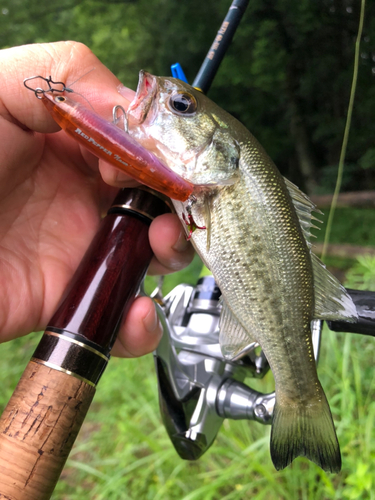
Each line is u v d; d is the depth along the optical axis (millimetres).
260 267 169
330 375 362
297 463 314
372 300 161
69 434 130
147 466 401
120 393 492
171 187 143
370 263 510
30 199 208
